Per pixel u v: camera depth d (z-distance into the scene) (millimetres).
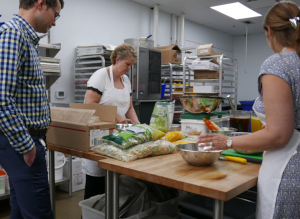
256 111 1064
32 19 1278
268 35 1050
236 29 7770
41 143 1323
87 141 1417
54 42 4012
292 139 977
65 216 2590
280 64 933
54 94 4066
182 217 1464
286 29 985
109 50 3838
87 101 2125
